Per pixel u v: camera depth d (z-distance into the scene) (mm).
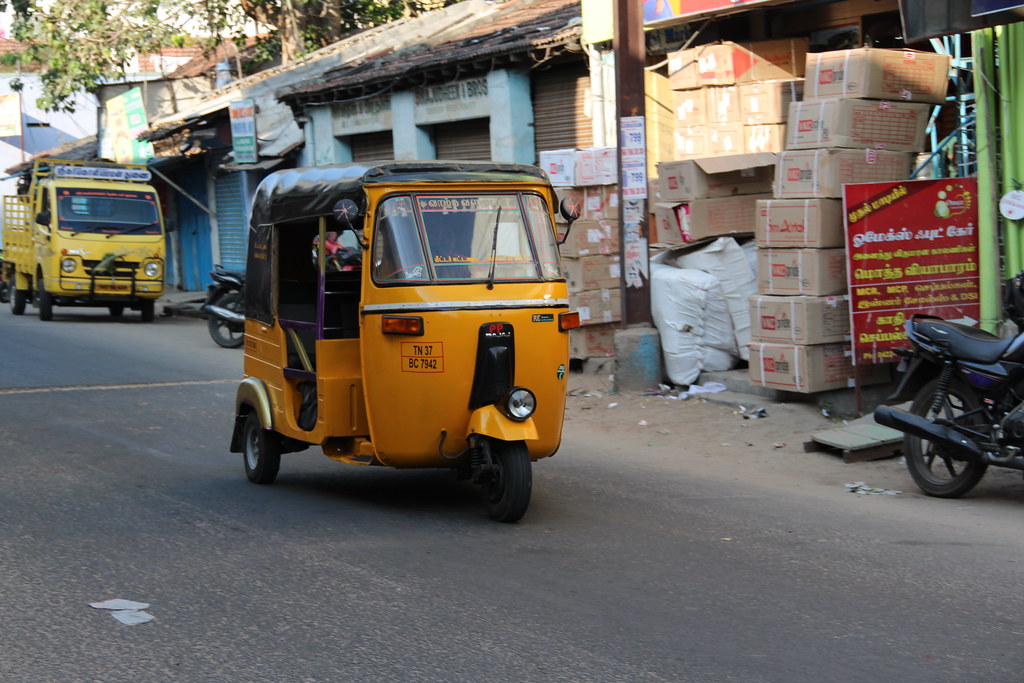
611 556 5938
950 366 7199
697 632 4758
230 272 16281
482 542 6230
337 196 6832
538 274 6664
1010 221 9352
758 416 9703
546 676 4277
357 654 4520
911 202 9281
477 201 6691
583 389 11469
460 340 6395
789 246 9508
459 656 4488
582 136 15156
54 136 41750
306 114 21047
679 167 11094
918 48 11641
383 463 6746
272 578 5555
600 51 13828
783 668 4355
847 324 9469
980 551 6008
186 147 24672
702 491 7570
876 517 6801
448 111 17062
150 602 5191
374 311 6504
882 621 4898
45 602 5191
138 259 19688
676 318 10898
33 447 9133
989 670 4332
